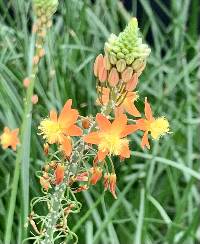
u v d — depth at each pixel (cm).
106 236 58
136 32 29
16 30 64
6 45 64
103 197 54
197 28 82
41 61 63
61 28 74
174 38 73
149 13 75
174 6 75
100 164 31
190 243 58
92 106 65
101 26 69
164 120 31
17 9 64
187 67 69
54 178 33
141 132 66
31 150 56
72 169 32
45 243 34
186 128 69
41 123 31
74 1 68
